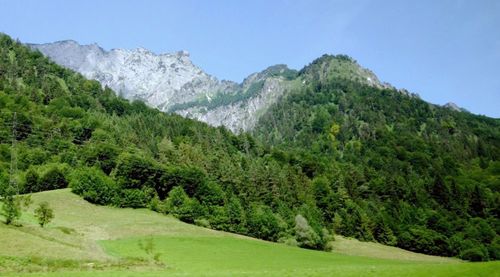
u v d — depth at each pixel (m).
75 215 122.25
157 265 72.69
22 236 74.06
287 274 58.06
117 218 126.12
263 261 94.94
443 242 168.75
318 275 56.78
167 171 166.00
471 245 168.75
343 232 174.12
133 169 159.12
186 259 87.12
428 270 57.03
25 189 150.88
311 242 137.00
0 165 162.38
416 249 169.50
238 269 80.31
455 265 59.81
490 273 53.97
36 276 53.94
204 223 139.62
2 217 86.88
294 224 151.25
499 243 178.75
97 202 141.38
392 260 128.62
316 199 197.88
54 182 154.75
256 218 144.12
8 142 195.12
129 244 97.06
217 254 98.00
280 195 189.25
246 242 121.38
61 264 63.06
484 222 195.25
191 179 165.38
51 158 185.75
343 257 119.75
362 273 56.91
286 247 126.00
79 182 143.62
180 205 146.25
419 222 189.12
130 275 57.84
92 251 79.12
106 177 152.00
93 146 191.62
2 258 60.81
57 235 86.44
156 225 123.69
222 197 164.00
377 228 176.62
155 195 157.50
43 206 90.31
